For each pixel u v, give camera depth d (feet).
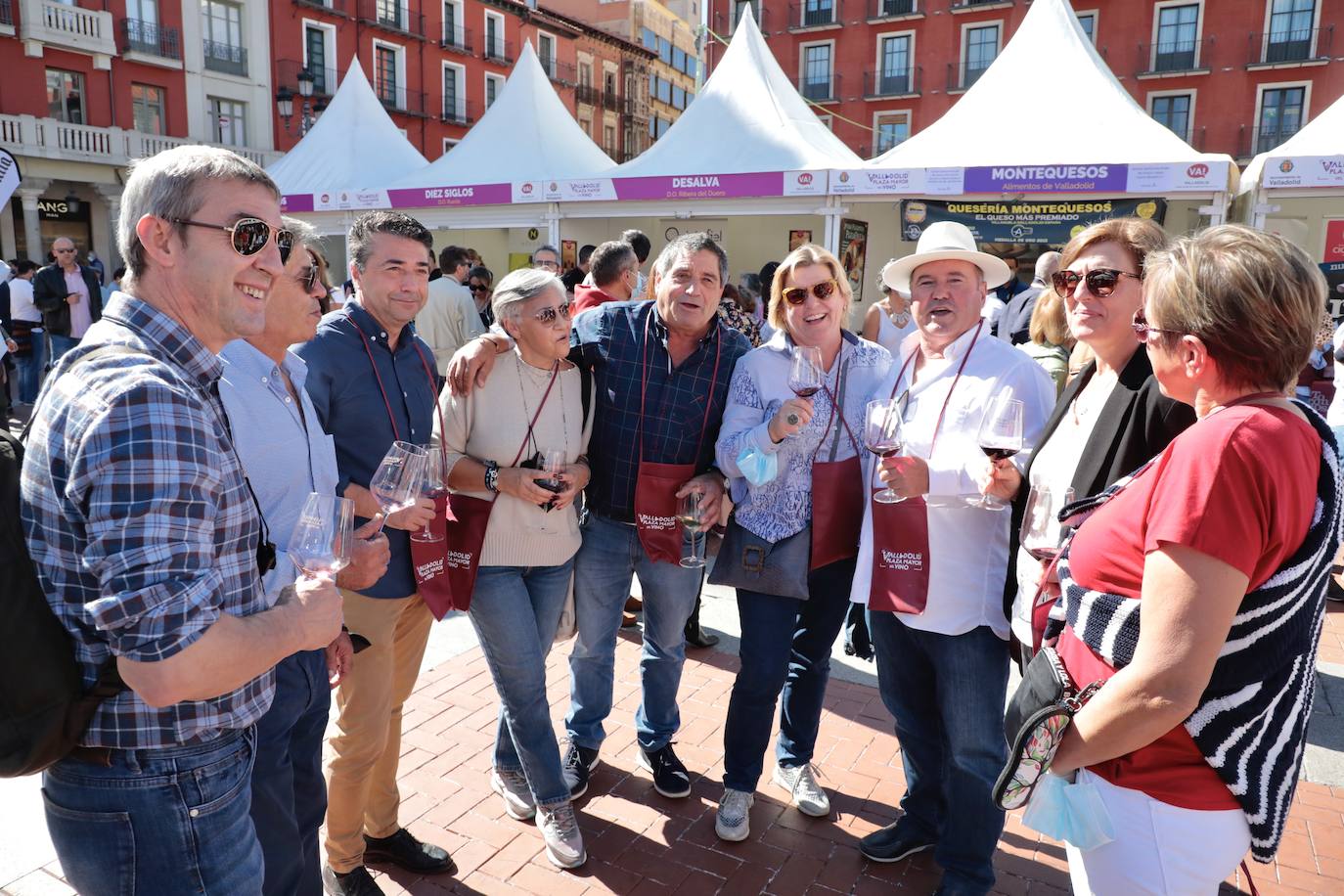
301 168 47.62
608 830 9.59
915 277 8.38
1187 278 4.59
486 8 120.78
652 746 10.31
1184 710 4.28
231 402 6.13
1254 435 4.25
